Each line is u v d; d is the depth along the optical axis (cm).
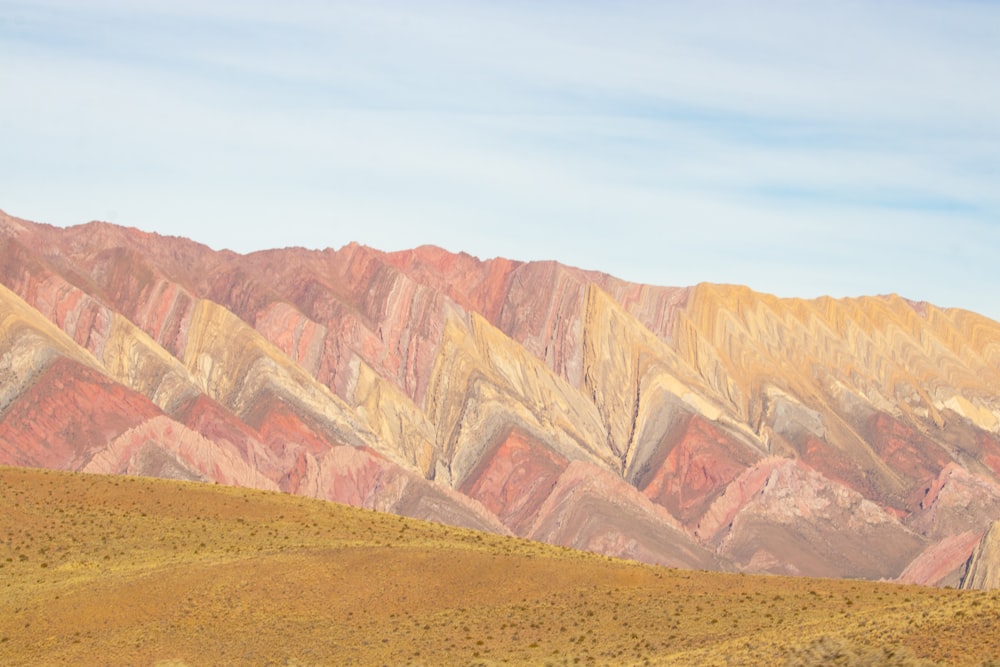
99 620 9769
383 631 9631
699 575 10950
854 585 10425
